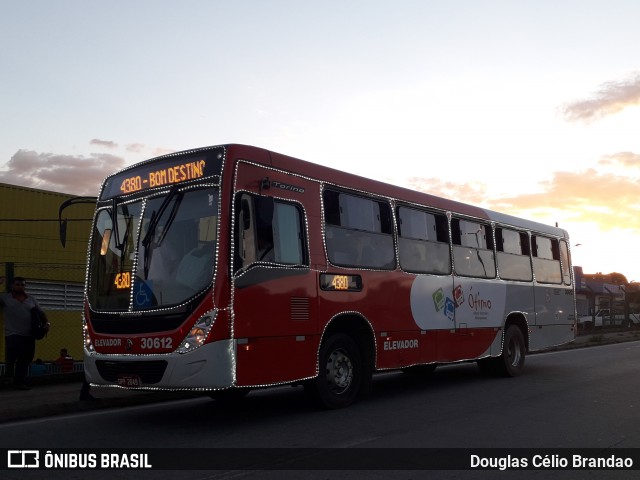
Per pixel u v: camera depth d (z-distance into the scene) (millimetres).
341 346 9359
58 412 9086
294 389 11906
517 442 7160
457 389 11633
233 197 7824
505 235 13883
